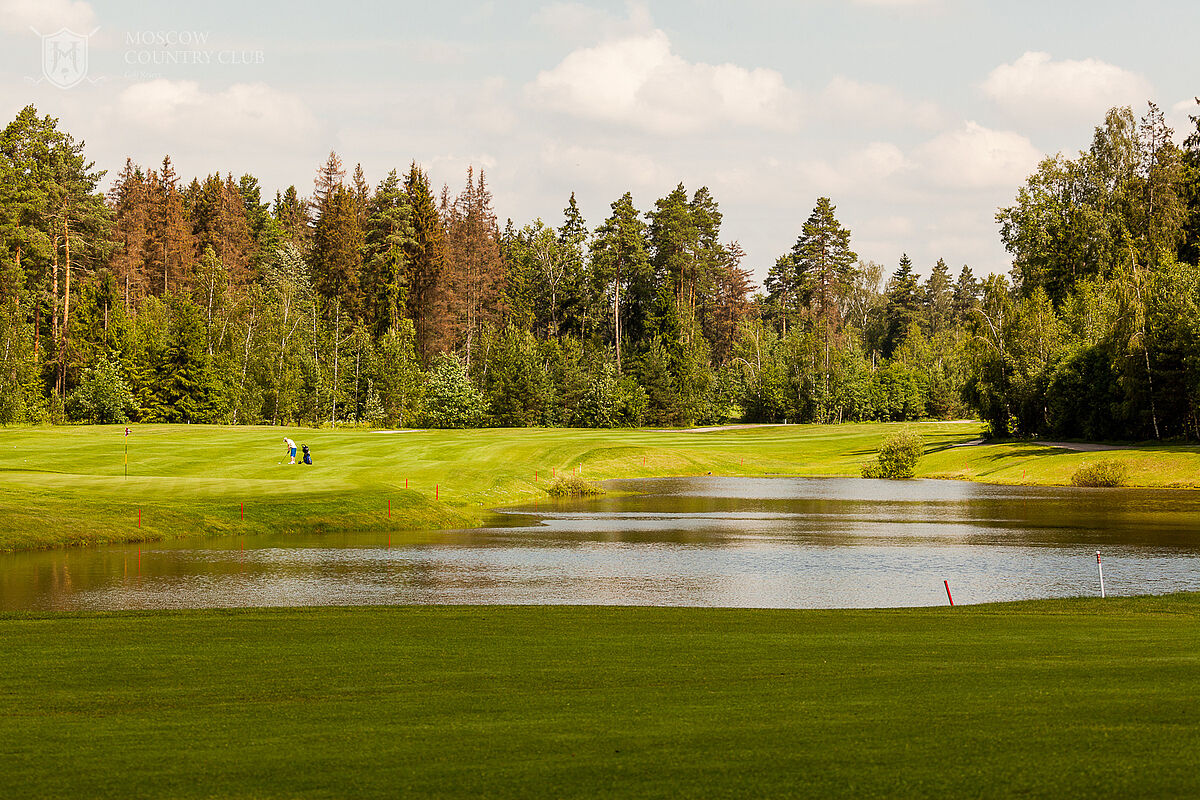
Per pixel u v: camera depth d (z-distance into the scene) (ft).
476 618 59.41
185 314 334.65
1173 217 305.53
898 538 123.75
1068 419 262.47
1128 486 206.28
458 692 38.04
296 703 36.35
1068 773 26.20
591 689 38.37
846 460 273.75
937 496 189.57
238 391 347.56
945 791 25.16
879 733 30.66
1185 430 243.19
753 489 208.03
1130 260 280.10
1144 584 88.28
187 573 93.81
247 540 119.85
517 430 326.44
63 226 377.71
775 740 30.14
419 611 62.69
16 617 59.16
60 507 124.26
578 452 247.29
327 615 60.75
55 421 312.71
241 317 382.42
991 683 37.99
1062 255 319.06
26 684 39.88
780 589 85.66
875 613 63.00
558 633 53.21
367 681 40.27
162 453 212.64
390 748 30.09
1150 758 27.27
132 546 113.29
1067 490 201.57
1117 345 243.81
